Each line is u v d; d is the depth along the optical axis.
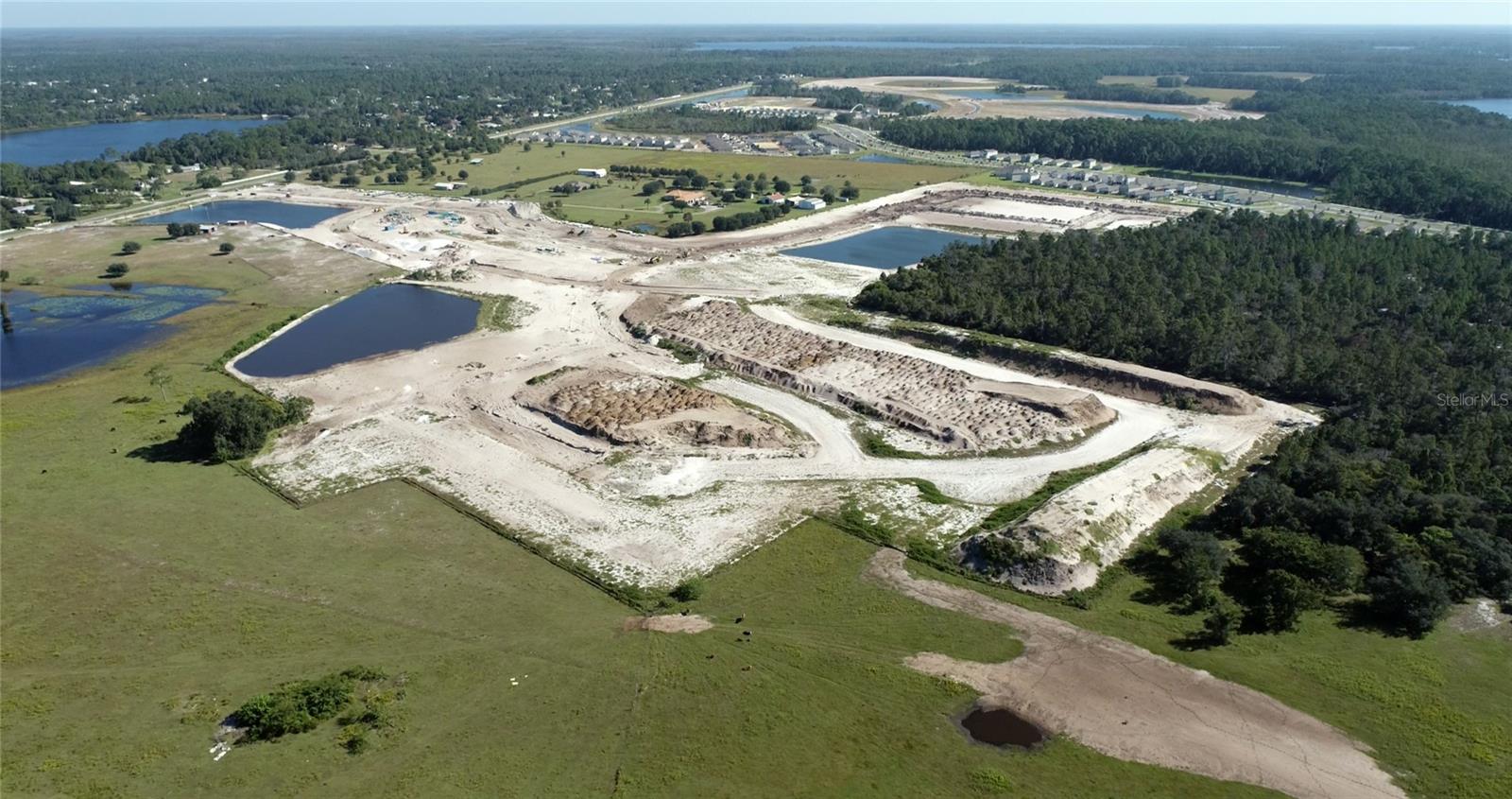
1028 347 137.50
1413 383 113.69
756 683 69.25
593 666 71.19
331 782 59.12
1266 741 62.88
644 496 97.88
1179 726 64.50
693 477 102.12
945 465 104.38
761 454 106.75
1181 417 116.75
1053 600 79.50
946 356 140.12
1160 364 132.38
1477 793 57.91
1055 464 103.69
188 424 115.12
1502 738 62.16
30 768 60.12
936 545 88.25
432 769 60.34
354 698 67.12
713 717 65.62
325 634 74.81
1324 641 73.19
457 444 110.56
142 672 70.00
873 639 74.56
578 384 126.56
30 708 65.94
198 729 63.94
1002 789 59.16
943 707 66.62
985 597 80.31
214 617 77.00
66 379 134.12
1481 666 69.50
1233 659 71.31
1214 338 130.00
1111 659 71.69
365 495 98.69
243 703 66.31
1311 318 139.62
